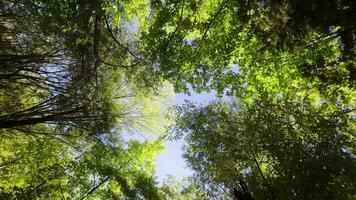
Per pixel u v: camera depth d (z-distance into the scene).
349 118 8.30
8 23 8.67
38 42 8.88
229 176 7.93
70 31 9.06
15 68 8.23
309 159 6.27
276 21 7.53
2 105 8.98
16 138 10.35
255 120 7.52
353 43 6.59
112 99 10.84
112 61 10.77
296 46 7.82
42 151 10.95
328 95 8.75
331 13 6.04
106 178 10.95
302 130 7.25
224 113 8.66
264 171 8.00
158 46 9.75
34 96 9.62
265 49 8.46
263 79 10.36
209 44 10.03
